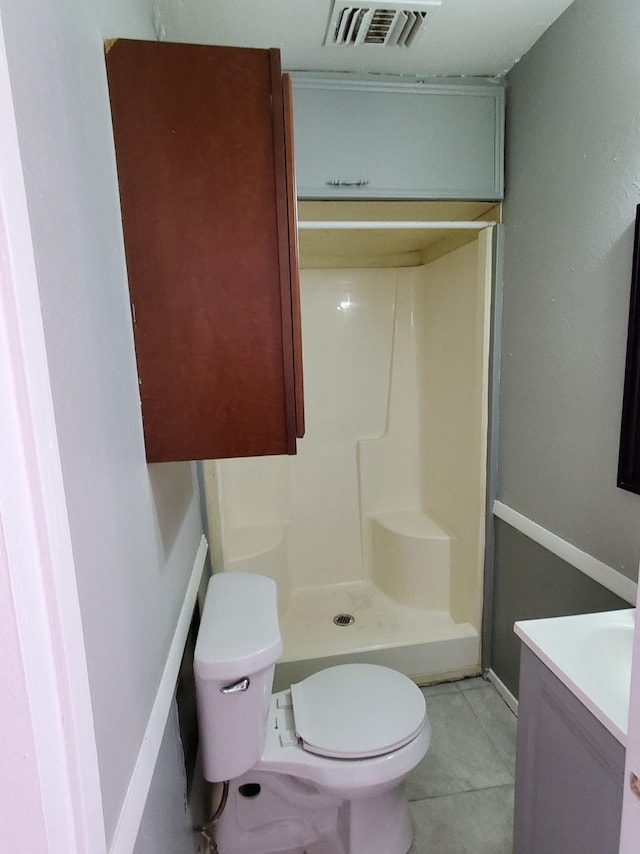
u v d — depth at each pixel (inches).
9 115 17.8
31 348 18.4
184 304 36.8
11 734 18.1
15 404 17.6
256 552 87.7
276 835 54.3
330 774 48.1
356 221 75.3
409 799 61.9
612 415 53.8
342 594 100.0
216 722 45.9
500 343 75.2
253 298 37.3
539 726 42.9
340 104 67.0
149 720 35.0
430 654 82.8
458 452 88.1
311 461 101.9
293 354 38.2
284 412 38.7
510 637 77.4
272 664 47.3
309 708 54.1
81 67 28.5
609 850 34.8
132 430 34.9
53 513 19.3
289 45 60.9
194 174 35.5
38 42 22.2
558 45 58.4
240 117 35.2
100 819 22.4
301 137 66.7
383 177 68.7
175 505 50.9
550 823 42.0
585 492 58.6
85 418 25.8
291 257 37.1
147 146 34.8
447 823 58.8
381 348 103.2
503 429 76.2
